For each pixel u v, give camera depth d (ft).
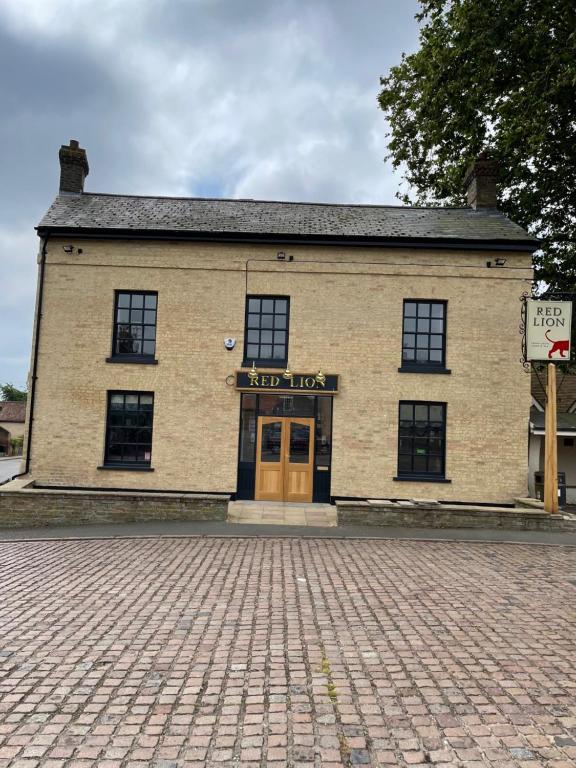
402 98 66.03
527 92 51.72
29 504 37.47
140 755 11.05
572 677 14.62
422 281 45.09
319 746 11.34
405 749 11.23
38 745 11.37
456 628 18.24
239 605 20.58
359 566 26.78
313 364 44.70
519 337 44.50
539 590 22.80
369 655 15.99
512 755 11.01
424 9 61.46
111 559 28.07
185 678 14.51
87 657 15.85
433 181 69.51
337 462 44.11
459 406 44.27
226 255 45.42
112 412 45.21
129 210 49.93
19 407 195.83
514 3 49.96
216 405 44.62
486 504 43.60
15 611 19.80
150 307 46.01
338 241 44.88
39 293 45.24
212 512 38.11
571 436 50.80
